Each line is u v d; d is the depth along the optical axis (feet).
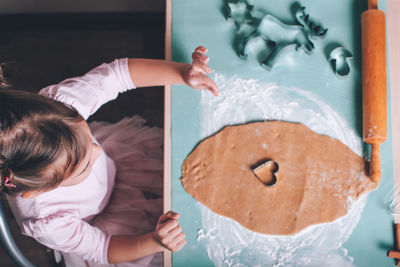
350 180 2.22
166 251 2.22
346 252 2.19
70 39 4.52
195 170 2.28
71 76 4.46
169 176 2.29
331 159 2.25
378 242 2.19
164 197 2.27
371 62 2.18
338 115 2.33
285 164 2.25
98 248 2.30
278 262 2.19
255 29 2.39
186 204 2.25
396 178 2.23
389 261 2.17
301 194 2.20
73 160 1.79
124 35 4.51
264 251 2.20
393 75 2.34
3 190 1.77
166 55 2.43
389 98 2.32
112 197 2.87
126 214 2.79
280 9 2.43
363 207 2.20
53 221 2.14
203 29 2.43
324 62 2.38
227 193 2.24
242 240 2.21
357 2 2.41
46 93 2.22
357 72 2.35
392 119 2.30
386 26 2.38
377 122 2.13
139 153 3.03
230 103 2.37
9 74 4.39
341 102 2.34
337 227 2.19
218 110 2.37
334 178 2.22
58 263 2.93
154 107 4.32
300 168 2.24
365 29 2.23
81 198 2.41
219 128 2.35
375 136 2.13
